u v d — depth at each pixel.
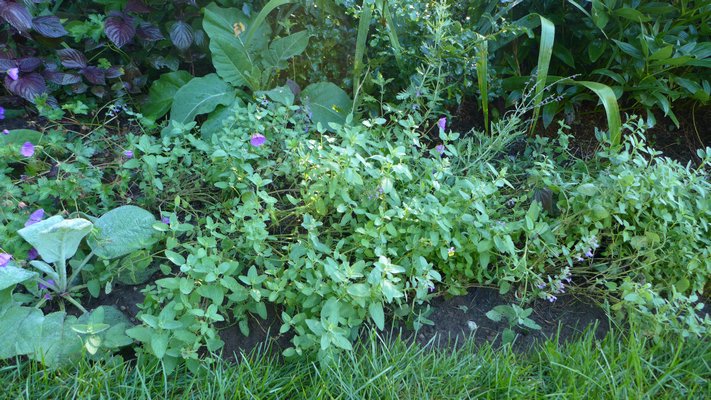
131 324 2.22
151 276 2.43
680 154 3.68
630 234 2.77
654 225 2.71
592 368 2.21
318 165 2.54
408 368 2.13
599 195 2.68
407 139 2.93
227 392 2.01
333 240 2.54
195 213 2.64
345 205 2.50
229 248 2.38
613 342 2.30
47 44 3.13
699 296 2.78
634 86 3.47
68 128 3.17
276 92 3.12
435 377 2.14
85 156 2.75
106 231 2.35
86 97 3.29
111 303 2.32
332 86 3.34
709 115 3.84
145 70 3.54
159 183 2.50
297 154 2.65
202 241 2.21
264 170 2.78
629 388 2.09
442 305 2.52
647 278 2.63
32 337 2.03
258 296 2.12
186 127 2.73
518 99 3.48
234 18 3.45
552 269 2.68
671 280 2.65
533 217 2.49
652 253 2.58
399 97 3.00
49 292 2.25
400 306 2.35
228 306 2.25
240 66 3.35
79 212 2.45
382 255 2.30
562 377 2.19
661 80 3.48
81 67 3.12
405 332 2.39
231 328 2.29
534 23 3.43
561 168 3.09
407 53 3.23
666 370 2.24
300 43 3.41
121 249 2.33
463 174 3.03
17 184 2.67
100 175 2.65
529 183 2.81
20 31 2.87
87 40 3.22
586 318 2.60
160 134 3.24
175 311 2.07
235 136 2.78
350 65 3.53
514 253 2.37
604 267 2.71
